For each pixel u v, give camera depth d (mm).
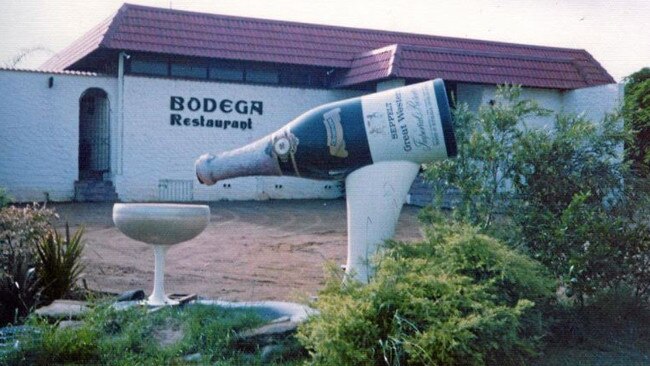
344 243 15734
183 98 24031
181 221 7742
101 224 17828
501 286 6730
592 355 7066
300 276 11711
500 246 6965
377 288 5984
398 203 7895
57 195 23000
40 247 9461
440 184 8727
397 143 7742
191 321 7055
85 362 6543
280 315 7406
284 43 25078
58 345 6562
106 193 23219
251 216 20344
